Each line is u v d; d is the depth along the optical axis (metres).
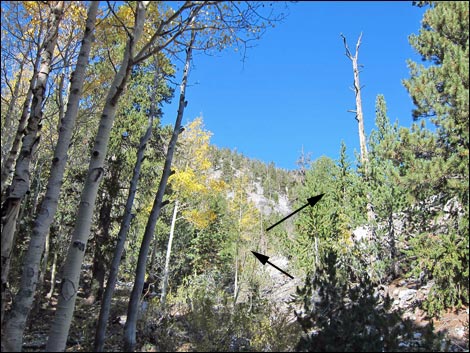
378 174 15.01
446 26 10.74
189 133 19.28
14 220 6.34
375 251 14.13
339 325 6.35
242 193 25.16
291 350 7.46
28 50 8.95
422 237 10.35
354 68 19.17
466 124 9.55
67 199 18.11
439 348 6.30
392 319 6.39
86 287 18.89
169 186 18.92
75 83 6.93
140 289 8.20
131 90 16.61
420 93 10.32
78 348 8.31
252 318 9.53
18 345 5.63
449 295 9.70
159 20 9.43
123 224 8.59
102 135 6.67
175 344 8.30
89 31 7.26
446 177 9.91
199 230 28.91
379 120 16.67
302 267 17.45
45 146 13.66
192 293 13.11
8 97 11.19
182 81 10.33
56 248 17.30
